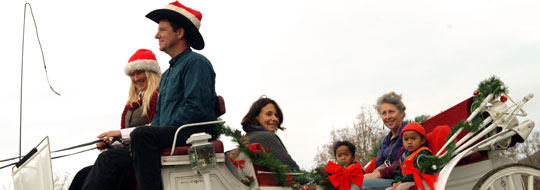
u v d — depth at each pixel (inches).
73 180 219.1
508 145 223.1
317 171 208.1
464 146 214.1
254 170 196.4
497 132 223.3
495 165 224.4
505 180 221.1
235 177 194.4
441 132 227.3
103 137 210.2
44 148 196.1
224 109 207.2
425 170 209.6
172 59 211.5
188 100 194.7
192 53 207.0
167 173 184.5
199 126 196.5
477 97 224.5
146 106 236.7
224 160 192.4
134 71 244.5
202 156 176.9
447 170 205.3
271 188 198.7
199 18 217.5
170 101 200.8
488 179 215.5
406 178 213.5
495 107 222.4
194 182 186.2
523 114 220.8
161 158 183.3
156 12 215.0
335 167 205.5
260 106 234.5
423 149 218.8
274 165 197.8
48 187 187.5
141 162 181.6
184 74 201.5
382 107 251.9
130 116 245.1
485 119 220.1
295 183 203.0
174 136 185.5
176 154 184.9
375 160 266.8
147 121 242.1
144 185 179.8
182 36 213.8
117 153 196.1
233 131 198.4
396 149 243.8
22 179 215.9
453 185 219.9
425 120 254.1
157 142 185.3
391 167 232.1
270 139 214.1
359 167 208.2
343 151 272.7
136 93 252.4
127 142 212.7
